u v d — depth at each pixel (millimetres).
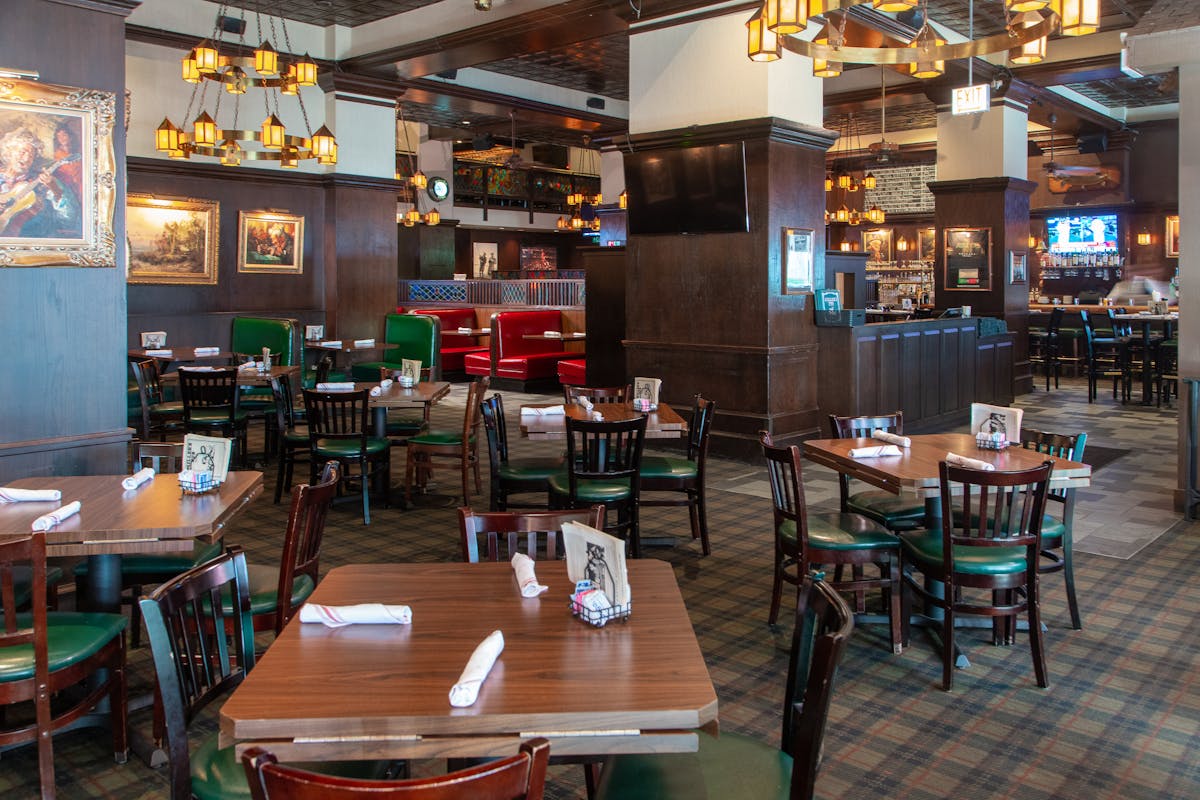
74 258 4391
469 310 15742
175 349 9578
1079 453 4148
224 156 9234
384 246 11906
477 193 22891
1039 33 4723
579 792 2885
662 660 2021
